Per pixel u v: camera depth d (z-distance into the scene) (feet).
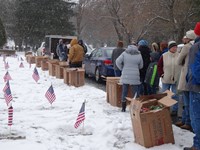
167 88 35.01
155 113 25.07
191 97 23.43
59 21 229.86
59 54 79.56
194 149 23.80
